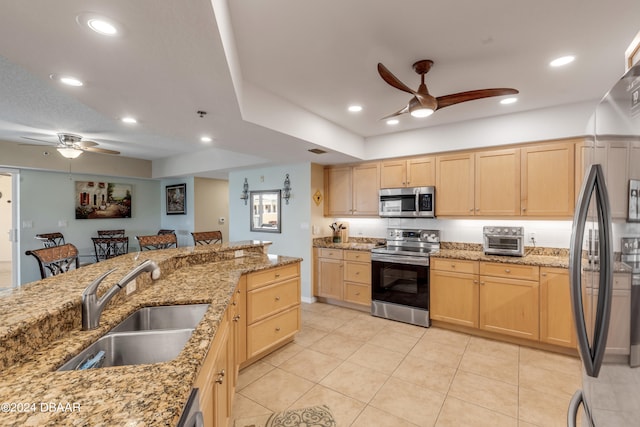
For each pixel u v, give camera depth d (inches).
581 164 121.1
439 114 134.2
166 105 87.3
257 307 108.1
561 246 134.7
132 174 251.4
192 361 40.9
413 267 147.4
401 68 92.0
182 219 275.7
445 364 110.3
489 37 76.3
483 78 99.0
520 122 131.2
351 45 79.6
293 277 124.3
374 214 173.9
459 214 147.4
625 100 31.8
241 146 138.8
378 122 145.6
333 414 83.4
